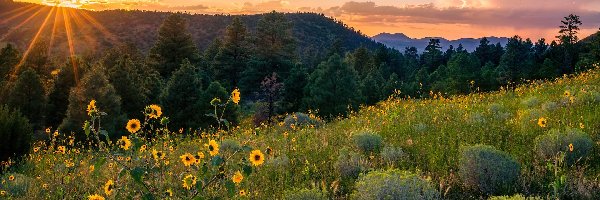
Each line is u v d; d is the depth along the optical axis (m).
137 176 4.14
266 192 6.93
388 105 16.86
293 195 5.90
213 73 77.62
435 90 56.12
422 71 78.31
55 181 8.53
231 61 75.81
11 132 14.27
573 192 5.78
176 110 37.25
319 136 11.83
